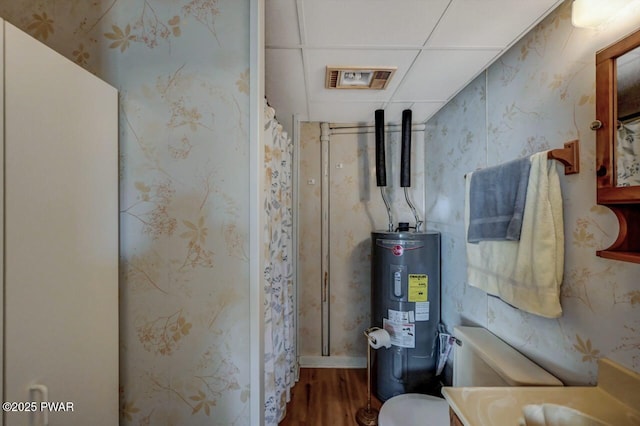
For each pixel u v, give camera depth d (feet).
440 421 4.68
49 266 2.08
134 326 2.86
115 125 2.78
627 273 2.60
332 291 7.70
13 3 2.87
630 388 2.52
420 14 3.36
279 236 5.32
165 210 2.86
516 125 4.14
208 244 2.85
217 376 2.83
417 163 7.70
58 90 2.15
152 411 2.86
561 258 3.21
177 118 2.86
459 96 5.85
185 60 2.85
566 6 3.25
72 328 2.27
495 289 4.02
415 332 6.06
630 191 2.37
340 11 3.30
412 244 6.08
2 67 1.78
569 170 3.13
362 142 7.71
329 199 7.72
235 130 2.84
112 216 2.72
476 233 4.41
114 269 2.74
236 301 2.84
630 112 2.43
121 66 2.86
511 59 4.25
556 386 3.13
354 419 5.73
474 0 3.14
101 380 2.56
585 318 2.99
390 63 4.49
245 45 2.83
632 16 2.50
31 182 1.95
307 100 6.06
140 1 2.86
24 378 1.91
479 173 4.42
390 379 6.17
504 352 3.98
